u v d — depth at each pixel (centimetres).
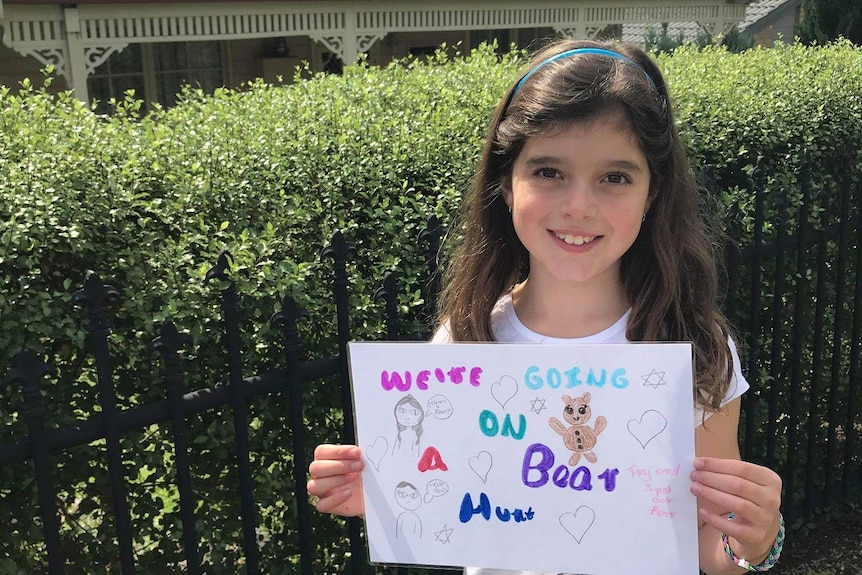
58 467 204
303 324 228
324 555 253
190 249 221
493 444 152
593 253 152
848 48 582
